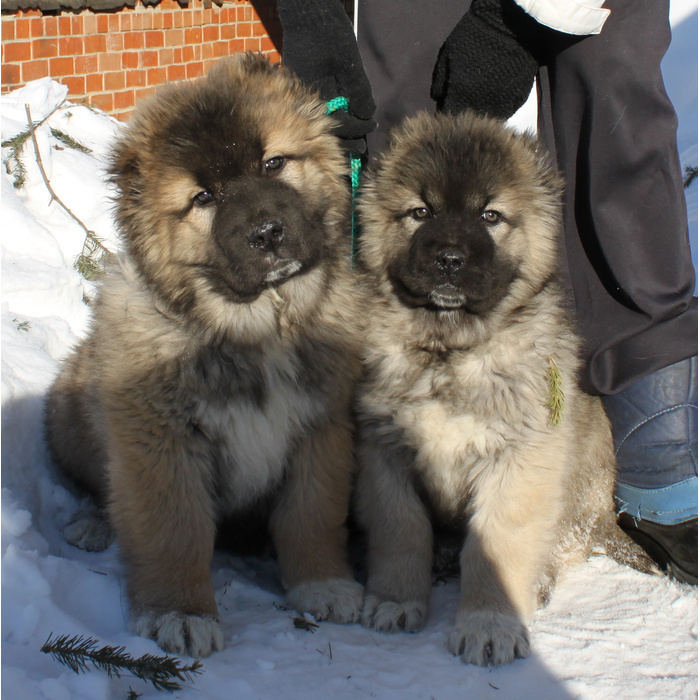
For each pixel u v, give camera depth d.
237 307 1.37
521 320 1.43
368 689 1.24
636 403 1.50
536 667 1.29
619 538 1.54
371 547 1.43
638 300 1.48
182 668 1.21
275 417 1.38
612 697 1.24
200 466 1.36
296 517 1.40
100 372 1.36
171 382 1.33
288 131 1.40
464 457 1.44
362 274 1.48
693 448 1.47
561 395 1.38
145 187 1.38
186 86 1.42
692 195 2.11
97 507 1.51
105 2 3.66
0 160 1.92
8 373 1.54
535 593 1.40
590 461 1.51
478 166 1.42
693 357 1.49
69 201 1.97
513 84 1.49
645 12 1.44
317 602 1.37
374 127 1.52
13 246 1.79
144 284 1.37
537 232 1.46
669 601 1.42
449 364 1.42
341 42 1.48
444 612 1.40
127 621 1.31
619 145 1.46
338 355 1.41
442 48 1.52
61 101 2.21
